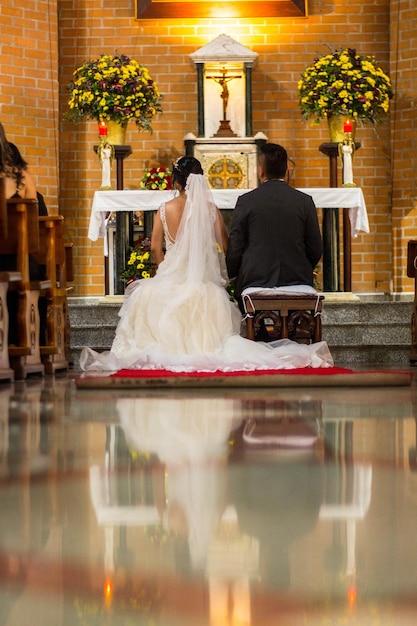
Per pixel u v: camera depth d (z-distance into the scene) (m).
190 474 2.73
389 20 13.69
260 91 13.78
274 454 3.11
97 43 13.70
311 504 2.26
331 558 1.72
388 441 3.42
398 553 1.76
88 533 1.97
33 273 7.90
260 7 13.66
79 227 13.63
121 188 11.98
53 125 13.29
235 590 1.51
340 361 10.19
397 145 13.51
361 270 13.72
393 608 1.42
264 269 7.62
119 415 4.39
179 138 13.73
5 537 1.94
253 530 1.98
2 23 12.95
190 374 6.44
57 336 8.71
